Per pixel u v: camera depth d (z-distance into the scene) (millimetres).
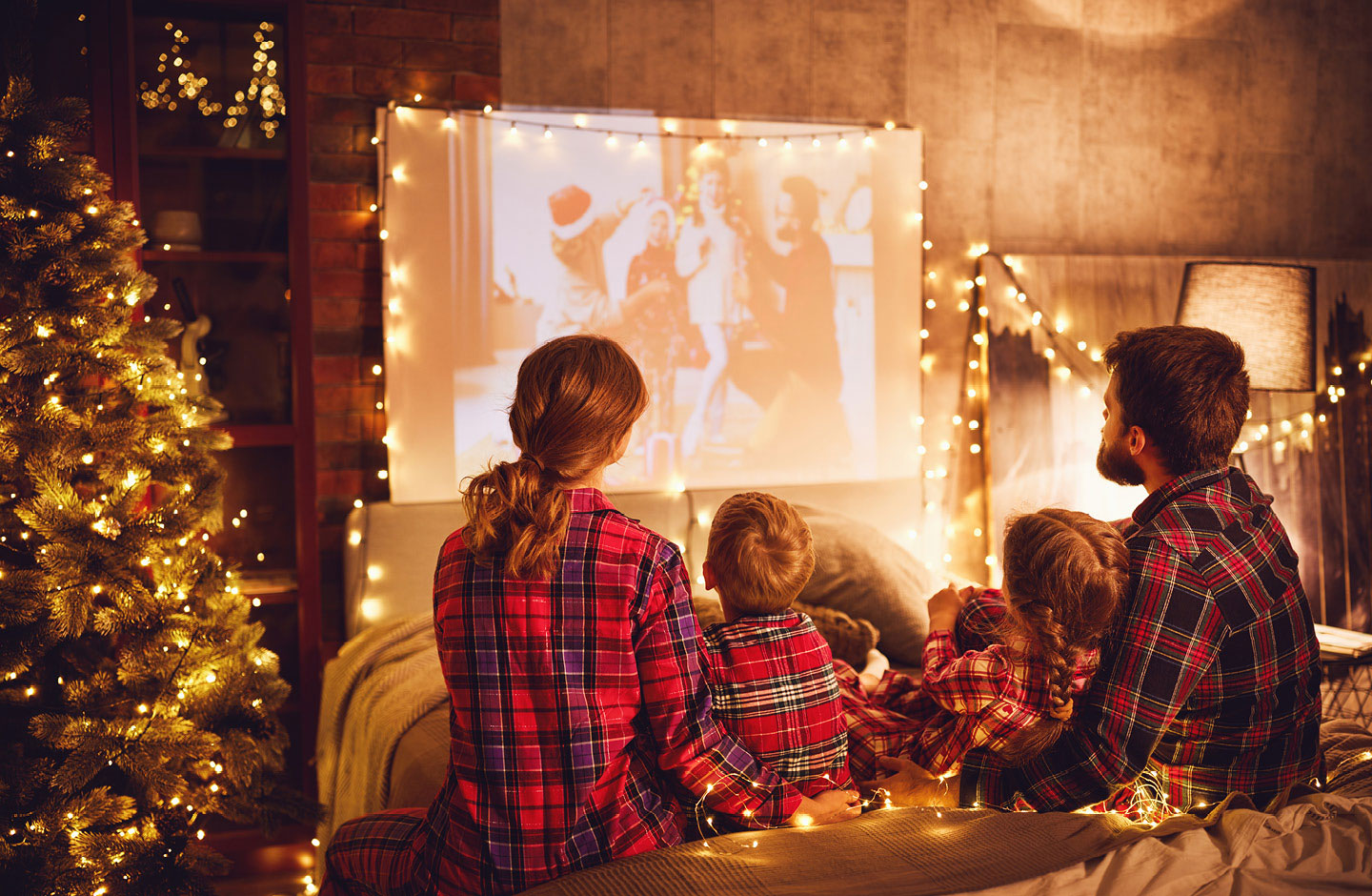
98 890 2049
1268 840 1297
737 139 3301
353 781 2428
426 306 3088
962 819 1393
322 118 3004
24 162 2119
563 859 1210
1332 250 3908
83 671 2338
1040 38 3570
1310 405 3752
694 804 1355
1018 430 3533
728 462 3365
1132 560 1363
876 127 3414
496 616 1204
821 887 1201
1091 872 1256
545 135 3146
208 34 2961
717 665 1449
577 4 3152
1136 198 3713
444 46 3068
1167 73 3705
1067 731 1391
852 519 3049
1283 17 3803
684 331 3303
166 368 2371
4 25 2334
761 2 3307
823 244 3402
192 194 3006
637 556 1216
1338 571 3760
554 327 3193
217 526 2391
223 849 2889
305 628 2975
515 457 3178
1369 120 3887
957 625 1890
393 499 3094
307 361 2949
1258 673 1367
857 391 3471
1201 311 3654
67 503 2105
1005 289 3518
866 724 1811
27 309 2137
